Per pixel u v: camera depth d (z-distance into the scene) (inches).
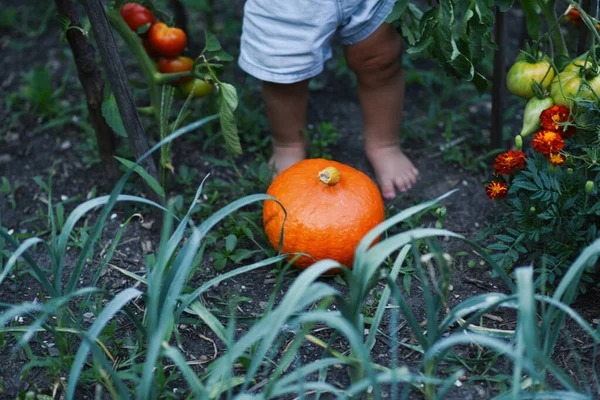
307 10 66.2
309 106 85.5
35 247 70.3
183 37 69.3
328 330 62.7
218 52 69.3
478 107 84.4
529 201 63.1
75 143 81.3
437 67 88.7
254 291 65.9
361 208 64.3
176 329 60.9
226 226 70.8
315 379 59.2
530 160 62.7
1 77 90.4
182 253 56.6
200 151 79.8
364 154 78.8
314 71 69.2
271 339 49.8
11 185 76.7
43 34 97.7
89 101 70.6
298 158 74.9
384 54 69.7
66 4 66.4
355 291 52.5
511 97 84.4
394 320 55.5
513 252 62.9
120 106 65.3
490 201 72.9
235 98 66.3
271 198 57.6
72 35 67.5
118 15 68.3
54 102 84.7
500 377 57.9
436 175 76.2
